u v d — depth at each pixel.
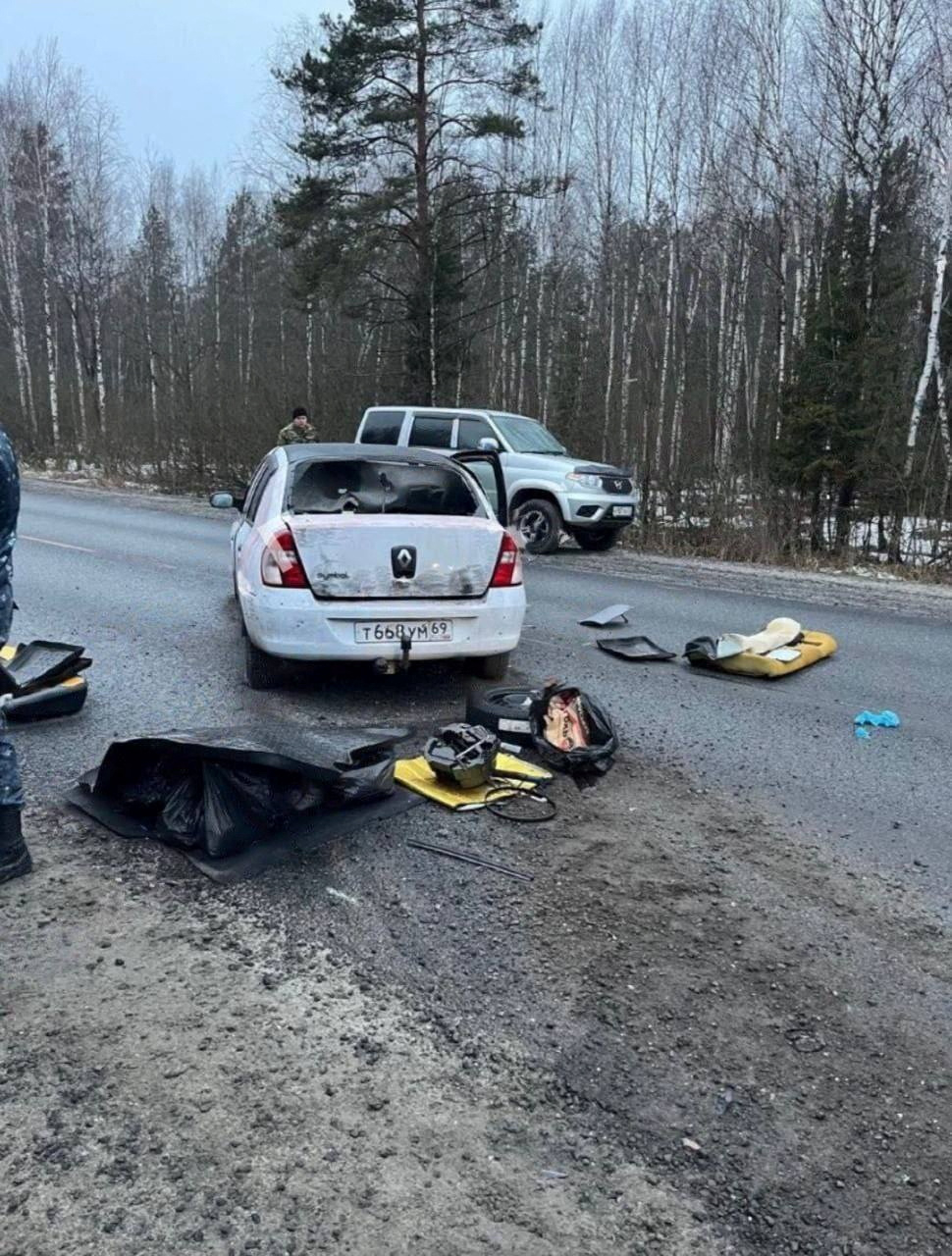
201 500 22.31
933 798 4.85
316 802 4.09
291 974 3.10
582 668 7.29
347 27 23.45
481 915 3.51
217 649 7.47
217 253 45.53
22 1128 2.40
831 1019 2.97
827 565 14.02
